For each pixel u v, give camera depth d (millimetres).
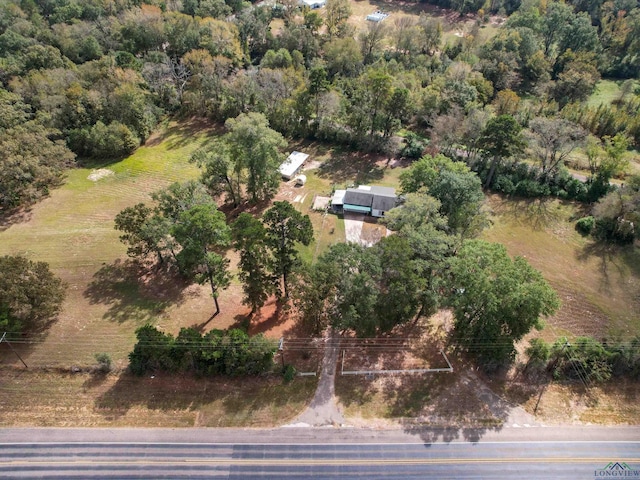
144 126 110438
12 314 57906
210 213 60469
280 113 107250
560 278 75062
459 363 61000
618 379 60000
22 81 105000
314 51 144875
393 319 59281
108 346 60906
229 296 69875
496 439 52656
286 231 60656
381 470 49188
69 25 134000
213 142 110062
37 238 79125
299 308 60500
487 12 174250
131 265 74375
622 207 79562
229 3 162375
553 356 59469
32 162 84125
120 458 49406
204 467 48844
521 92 135625
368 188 90375
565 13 142875
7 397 54938
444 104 109375
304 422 53562
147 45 135250
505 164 97000
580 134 89312
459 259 57656
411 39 141375
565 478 49438
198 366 57531
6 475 47688
